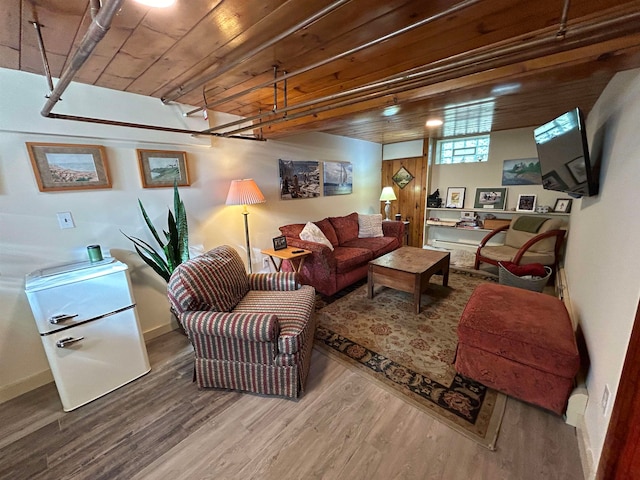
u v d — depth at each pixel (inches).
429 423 59.8
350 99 66.9
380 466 51.4
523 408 62.8
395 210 218.7
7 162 69.2
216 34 51.0
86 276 67.2
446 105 72.1
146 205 94.3
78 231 81.2
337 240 159.3
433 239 210.7
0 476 52.3
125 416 64.7
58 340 64.2
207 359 70.5
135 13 43.8
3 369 71.7
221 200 117.1
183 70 67.7
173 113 94.6
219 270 77.7
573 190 80.4
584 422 54.4
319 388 71.0
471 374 68.5
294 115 73.2
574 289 87.0
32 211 73.4
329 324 101.0
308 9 43.9
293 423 61.1
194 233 109.3
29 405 69.3
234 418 63.1
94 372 69.7
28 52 57.6
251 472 51.3
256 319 63.7
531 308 70.3
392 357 82.0
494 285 86.2
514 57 39.8
